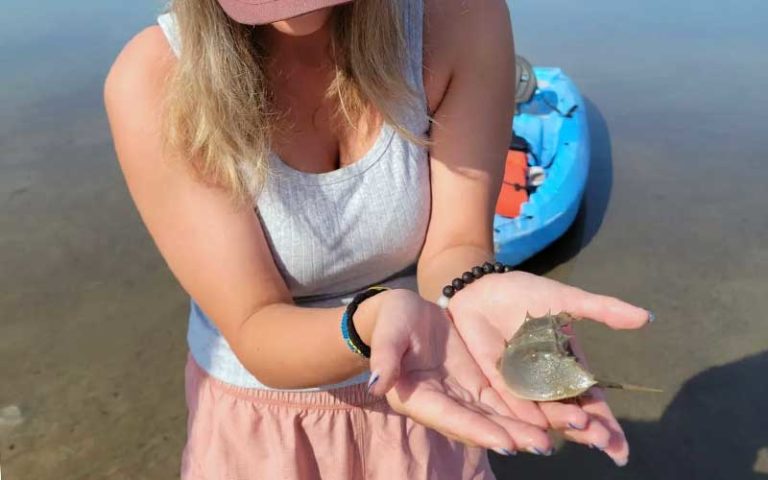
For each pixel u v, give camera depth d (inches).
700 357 64.2
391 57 27.9
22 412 60.2
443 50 30.0
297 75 28.0
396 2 27.4
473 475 32.4
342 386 29.3
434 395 21.2
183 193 27.4
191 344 32.1
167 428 58.9
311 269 29.1
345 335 23.4
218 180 27.4
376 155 28.7
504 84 31.2
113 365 65.5
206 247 27.3
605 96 111.5
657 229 82.9
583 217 85.6
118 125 28.0
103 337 68.7
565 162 86.1
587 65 121.1
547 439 19.7
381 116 28.9
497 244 74.8
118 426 59.1
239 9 23.6
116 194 90.2
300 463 29.6
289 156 28.3
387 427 29.9
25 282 75.7
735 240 80.4
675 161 95.6
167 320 71.0
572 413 21.6
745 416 58.4
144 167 27.7
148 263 78.8
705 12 141.4
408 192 29.4
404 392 21.7
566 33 133.5
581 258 79.2
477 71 30.6
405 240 30.1
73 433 58.3
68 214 86.2
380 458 30.1
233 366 30.0
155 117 27.2
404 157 29.3
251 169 27.0
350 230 28.9
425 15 29.5
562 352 23.2
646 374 62.5
